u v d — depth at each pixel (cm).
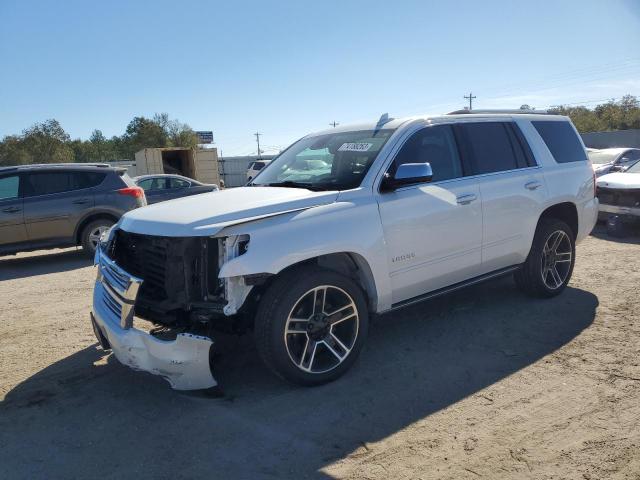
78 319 539
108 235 401
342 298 367
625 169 970
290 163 466
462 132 459
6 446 303
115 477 271
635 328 446
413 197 402
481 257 457
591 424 302
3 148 6812
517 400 333
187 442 301
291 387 362
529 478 257
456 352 412
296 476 266
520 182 483
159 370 320
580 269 656
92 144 9012
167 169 2536
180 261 335
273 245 328
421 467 269
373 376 375
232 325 361
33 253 1025
